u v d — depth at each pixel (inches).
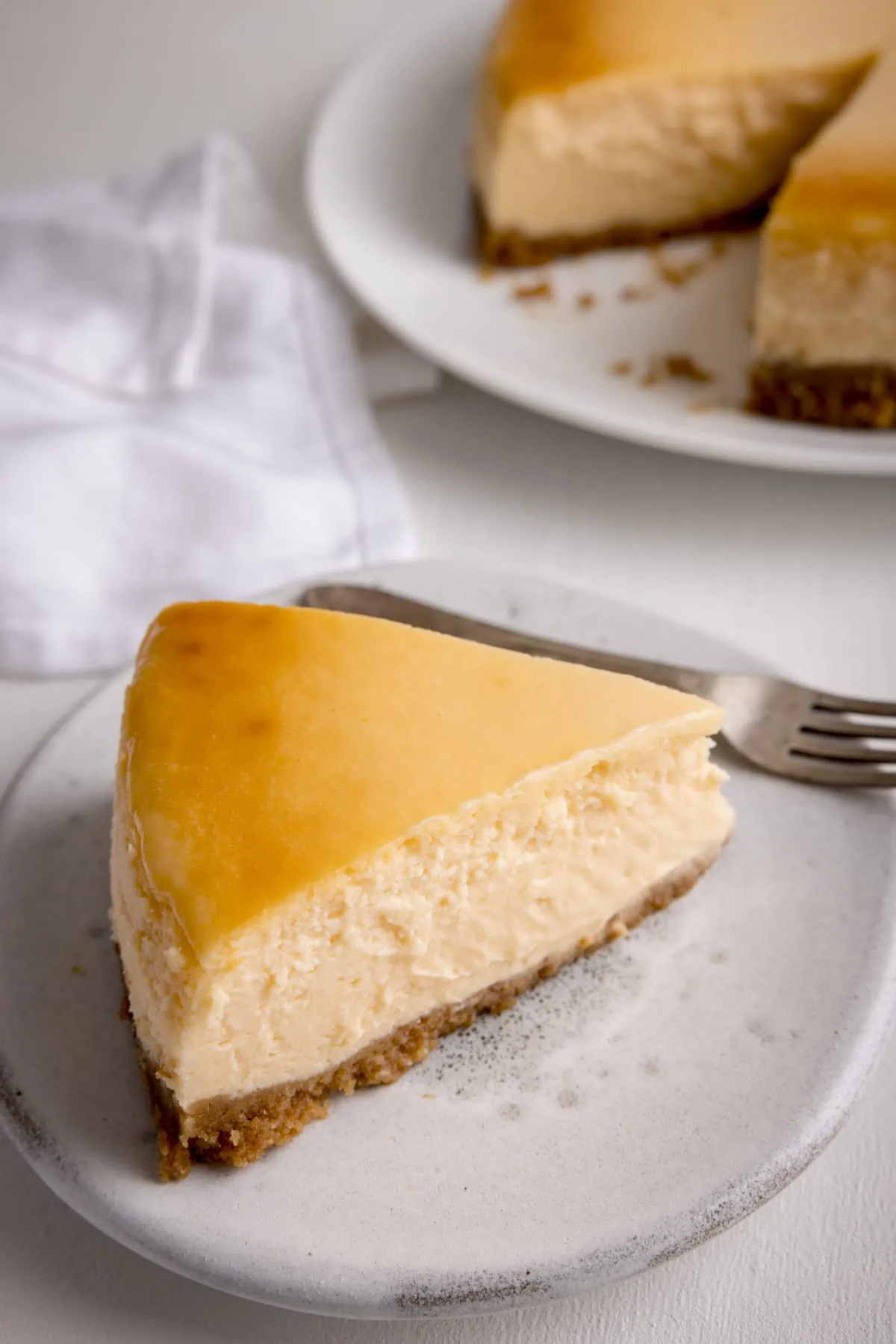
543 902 16.4
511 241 24.2
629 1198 14.9
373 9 29.2
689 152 24.4
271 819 15.4
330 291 23.6
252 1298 14.5
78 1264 15.4
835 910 16.8
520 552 21.1
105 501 20.7
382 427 22.9
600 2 25.0
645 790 16.7
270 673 16.3
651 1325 15.0
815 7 24.9
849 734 17.9
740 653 18.6
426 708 16.3
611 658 18.2
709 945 16.7
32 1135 15.2
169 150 26.5
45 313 22.8
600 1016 16.2
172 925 15.1
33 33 29.0
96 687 18.3
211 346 22.9
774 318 21.4
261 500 20.7
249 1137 15.3
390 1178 15.1
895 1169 15.8
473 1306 14.4
